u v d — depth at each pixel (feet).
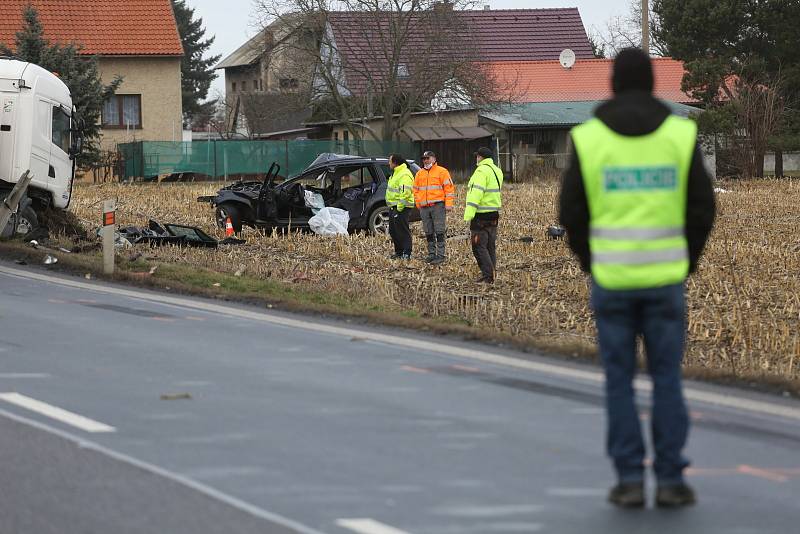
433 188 212.64
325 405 90.63
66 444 77.61
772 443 79.25
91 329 130.52
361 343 122.93
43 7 550.36
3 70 231.09
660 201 62.85
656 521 61.41
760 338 137.59
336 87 574.15
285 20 564.30
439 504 64.34
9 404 89.81
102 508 63.36
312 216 267.39
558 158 575.79
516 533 59.31
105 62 543.39
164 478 69.46
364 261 215.72
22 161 230.48
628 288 63.05
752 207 356.38
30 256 205.46
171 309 150.61
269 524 60.70
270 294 165.37
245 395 94.27
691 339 141.08
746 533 59.57
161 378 101.24
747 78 621.72
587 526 60.49
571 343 124.06
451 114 593.42
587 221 64.13
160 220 301.22
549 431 82.12
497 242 250.78
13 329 129.49
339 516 62.03
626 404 63.62
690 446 78.33
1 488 67.15
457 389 97.35
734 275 189.26
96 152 479.82
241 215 268.41
